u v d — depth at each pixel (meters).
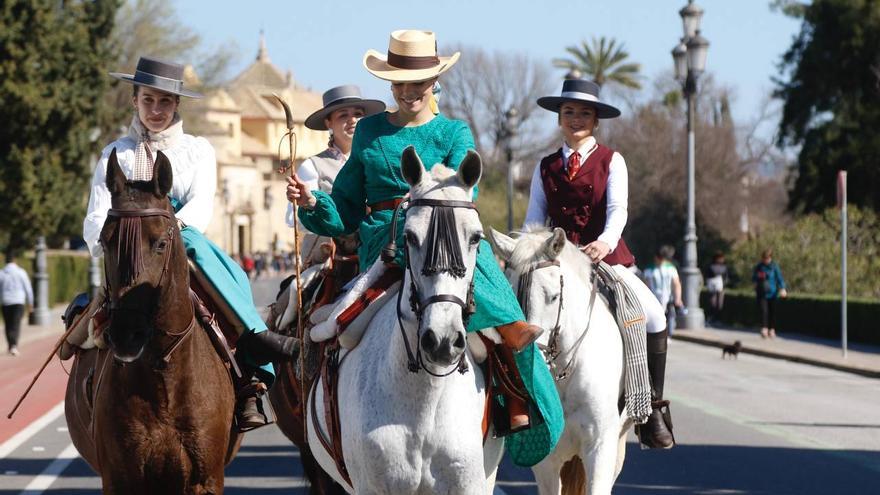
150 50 68.44
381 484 8.02
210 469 9.30
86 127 47.91
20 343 38.72
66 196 46.97
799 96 64.38
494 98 118.31
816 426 19.92
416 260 7.59
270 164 167.00
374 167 8.86
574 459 10.58
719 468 15.97
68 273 61.22
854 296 43.91
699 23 42.31
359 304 8.52
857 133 61.91
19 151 45.19
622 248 11.76
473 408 8.09
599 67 108.38
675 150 74.38
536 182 11.68
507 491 14.67
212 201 10.16
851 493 14.22
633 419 11.04
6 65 45.00
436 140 8.84
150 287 8.42
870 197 61.69
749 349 35.50
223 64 74.44
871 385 26.53
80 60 47.00
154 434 9.03
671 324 39.25
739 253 53.06
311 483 11.36
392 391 7.96
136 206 8.50
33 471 16.30
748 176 93.00
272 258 151.50
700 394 24.56
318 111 12.16
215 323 9.64
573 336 10.03
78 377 9.98
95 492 14.74
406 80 8.63
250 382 10.02
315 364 9.29
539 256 10.00
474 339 8.38
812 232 49.41
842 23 62.06
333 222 8.98
